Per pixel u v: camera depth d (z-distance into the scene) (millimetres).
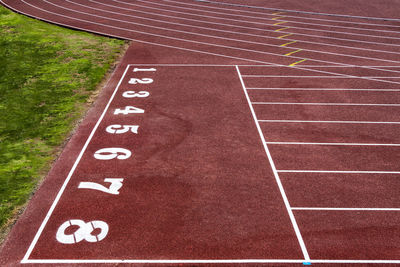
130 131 10391
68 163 8938
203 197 7805
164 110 11617
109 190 8000
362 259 6352
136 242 6641
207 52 17047
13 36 18141
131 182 8250
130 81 13805
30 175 8500
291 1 26922
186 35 19469
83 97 12531
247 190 8055
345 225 7113
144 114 11344
